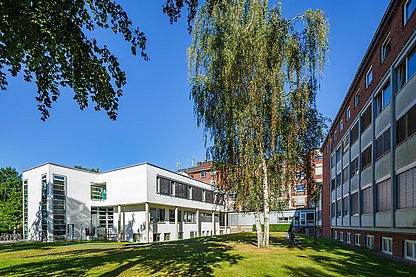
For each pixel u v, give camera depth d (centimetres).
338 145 2619
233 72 1341
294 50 1334
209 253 1364
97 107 608
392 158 1285
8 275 908
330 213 3019
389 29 1377
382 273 897
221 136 1573
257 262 1073
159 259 1185
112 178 3109
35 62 471
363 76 1836
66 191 2933
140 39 572
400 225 1209
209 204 4231
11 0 389
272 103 1319
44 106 564
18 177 4341
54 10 426
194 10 577
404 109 1193
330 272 902
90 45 517
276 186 1417
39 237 2841
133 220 3109
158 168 3092
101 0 499
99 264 1086
